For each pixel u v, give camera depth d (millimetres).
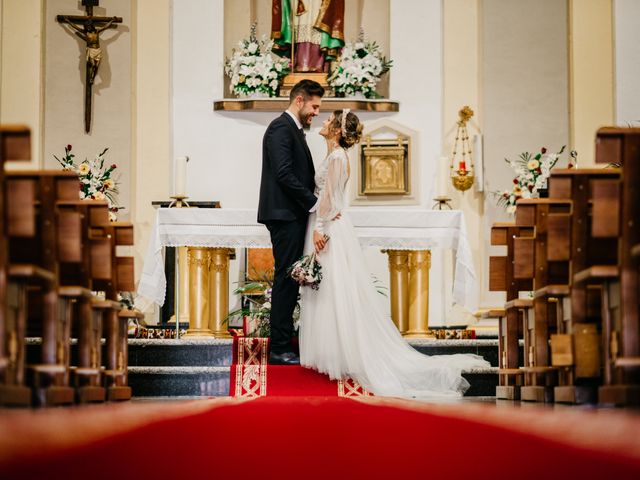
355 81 11820
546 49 11930
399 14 12133
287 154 7504
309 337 7492
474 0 12109
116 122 11867
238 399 6512
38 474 2055
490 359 8367
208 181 11914
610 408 4578
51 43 11852
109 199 11000
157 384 7664
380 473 2248
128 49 11977
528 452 2633
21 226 4336
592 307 5523
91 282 6469
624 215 4637
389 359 7477
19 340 4652
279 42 12156
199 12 12102
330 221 7520
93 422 3562
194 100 12000
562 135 11844
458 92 12008
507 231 7254
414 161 11891
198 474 2201
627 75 11914
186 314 10727
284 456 2613
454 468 2330
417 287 8766
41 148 11750
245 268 11430
